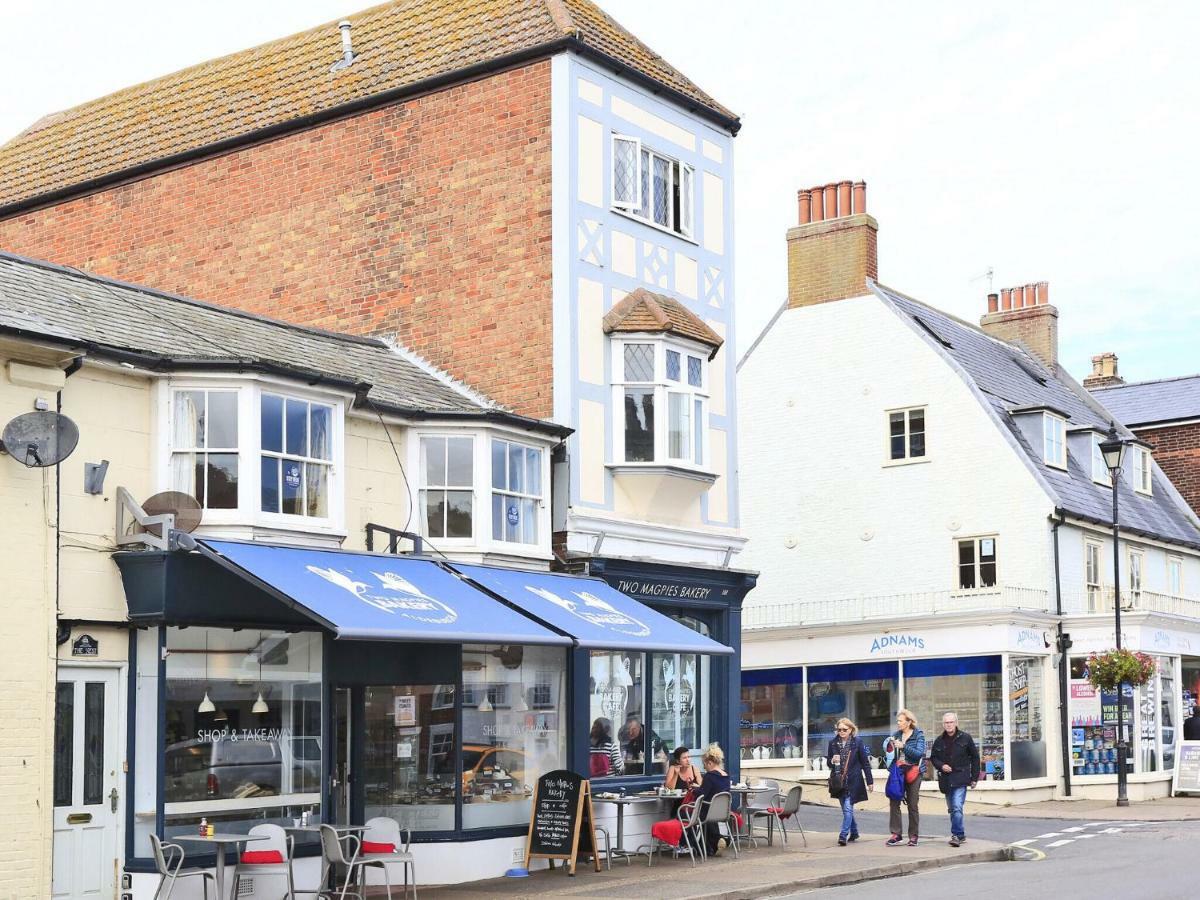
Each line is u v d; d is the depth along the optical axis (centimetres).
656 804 2058
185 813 1461
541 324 2027
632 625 1842
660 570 2112
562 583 1905
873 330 3562
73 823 1396
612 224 2106
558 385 2003
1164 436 4378
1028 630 3103
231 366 1527
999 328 4378
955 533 3369
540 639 1611
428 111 2162
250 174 2327
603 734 2014
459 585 1700
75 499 1423
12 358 1362
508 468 1895
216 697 1510
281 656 1585
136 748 1445
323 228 2244
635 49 2245
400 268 2164
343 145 2239
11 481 1352
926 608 3312
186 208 2386
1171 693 3381
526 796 1859
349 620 1384
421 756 1750
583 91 2073
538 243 2041
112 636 1446
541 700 1908
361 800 1712
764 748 3300
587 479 2022
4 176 2631
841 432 3575
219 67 2503
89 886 1403
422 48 2227
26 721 1341
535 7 2138
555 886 1636
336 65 2314
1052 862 1848
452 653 1759
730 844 2002
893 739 2075
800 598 3572
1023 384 3841
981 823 2528
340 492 1656
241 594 1511
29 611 1355
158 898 1381
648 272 2166
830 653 3225
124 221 2455
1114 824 2473
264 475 1560
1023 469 3294
